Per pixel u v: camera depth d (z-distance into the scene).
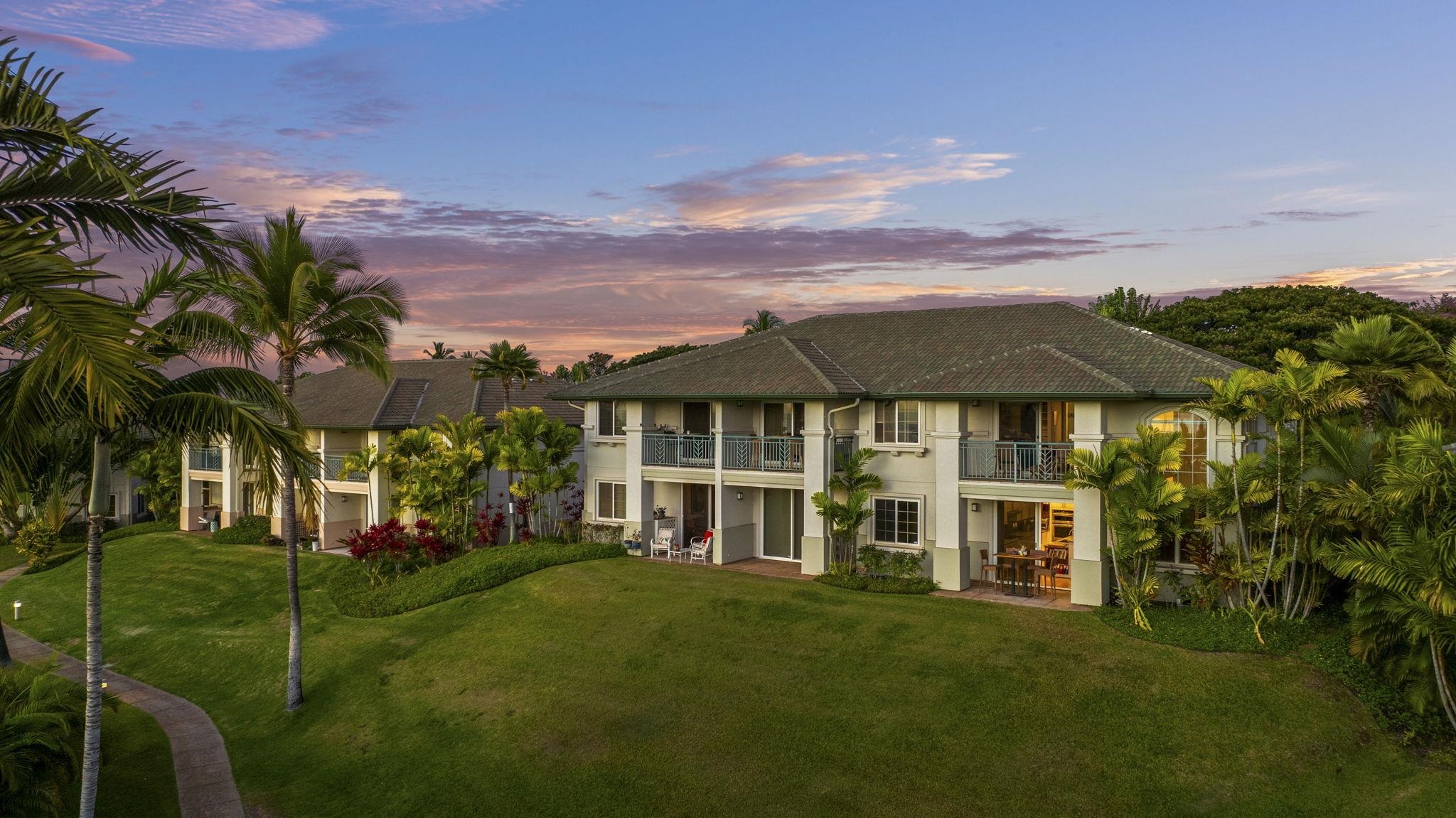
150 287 15.93
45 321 9.51
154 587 35.56
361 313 24.11
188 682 26.11
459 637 24.83
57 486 14.38
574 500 38.06
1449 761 15.93
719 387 29.25
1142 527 20.80
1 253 9.41
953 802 15.43
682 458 30.89
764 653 21.31
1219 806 14.85
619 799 16.58
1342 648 18.80
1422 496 16.47
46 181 10.78
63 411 12.07
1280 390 19.39
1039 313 30.97
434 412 39.88
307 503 15.46
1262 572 20.45
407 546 31.33
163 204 11.38
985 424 26.36
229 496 43.56
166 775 19.66
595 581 27.12
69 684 18.50
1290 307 44.44
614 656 22.16
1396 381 23.25
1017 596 24.41
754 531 31.38
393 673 23.53
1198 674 18.34
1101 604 22.80
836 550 27.70
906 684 19.17
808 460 27.73
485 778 17.92
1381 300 43.41
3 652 26.84
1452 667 17.23
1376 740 16.56
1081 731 17.00
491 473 37.94
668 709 19.39
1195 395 22.44
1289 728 16.61
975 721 17.62
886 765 16.59
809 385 27.59
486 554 31.34
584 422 40.12
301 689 23.56
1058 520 26.45
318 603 30.39
